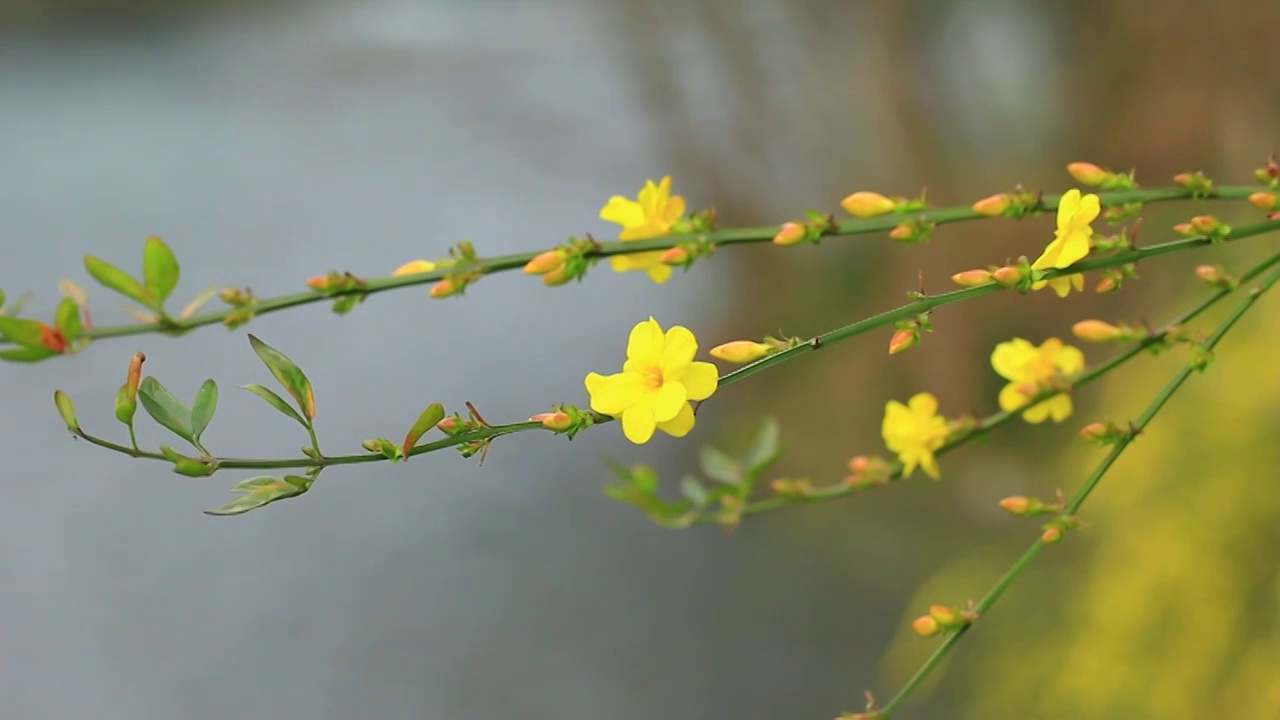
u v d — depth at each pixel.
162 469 2.46
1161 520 1.12
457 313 3.01
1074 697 1.16
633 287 2.92
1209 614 1.01
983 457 1.95
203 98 4.45
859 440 2.12
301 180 3.69
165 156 3.96
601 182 3.20
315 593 2.16
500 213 3.28
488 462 2.49
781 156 2.48
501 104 3.53
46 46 5.18
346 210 3.46
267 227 3.40
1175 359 1.25
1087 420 1.49
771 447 0.80
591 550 2.21
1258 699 0.94
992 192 2.02
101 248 3.29
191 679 1.96
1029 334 1.91
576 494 2.35
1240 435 1.09
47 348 0.65
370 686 1.94
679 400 0.67
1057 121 2.02
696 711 1.79
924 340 2.04
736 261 2.55
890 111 2.20
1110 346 1.70
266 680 1.96
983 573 1.55
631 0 2.58
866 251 2.25
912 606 1.64
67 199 3.66
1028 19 2.08
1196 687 1.00
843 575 2.00
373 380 2.71
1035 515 0.72
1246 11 1.63
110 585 2.17
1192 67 1.74
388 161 3.68
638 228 0.71
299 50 4.69
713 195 2.60
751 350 0.67
